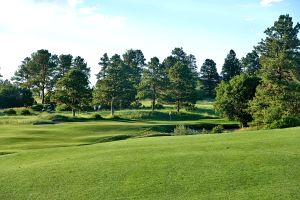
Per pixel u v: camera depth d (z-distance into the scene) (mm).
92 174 17688
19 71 143625
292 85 68500
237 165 17656
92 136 44156
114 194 15047
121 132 51219
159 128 60688
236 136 26094
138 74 162500
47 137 41688
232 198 13859
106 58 134625
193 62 172500
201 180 15969
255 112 68125
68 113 97250
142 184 15953
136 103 116875
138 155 20812
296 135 24312
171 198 14297
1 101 104812
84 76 91000
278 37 75125
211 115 103438
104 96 100750
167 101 108625
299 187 14539
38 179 17453
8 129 48438
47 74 132750
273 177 15789
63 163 20234
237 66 153375
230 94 76438
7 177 18156
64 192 15586
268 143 21969
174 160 19109
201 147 22062
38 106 100188
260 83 76875
